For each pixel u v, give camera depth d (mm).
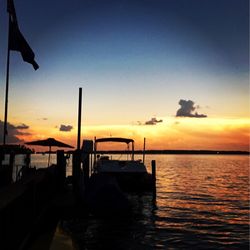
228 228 17078
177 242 14430
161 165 95875
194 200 27172
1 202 7727
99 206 17797
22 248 9047
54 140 21844
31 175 13547
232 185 40375
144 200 25984
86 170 22406
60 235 10422
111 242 14227
